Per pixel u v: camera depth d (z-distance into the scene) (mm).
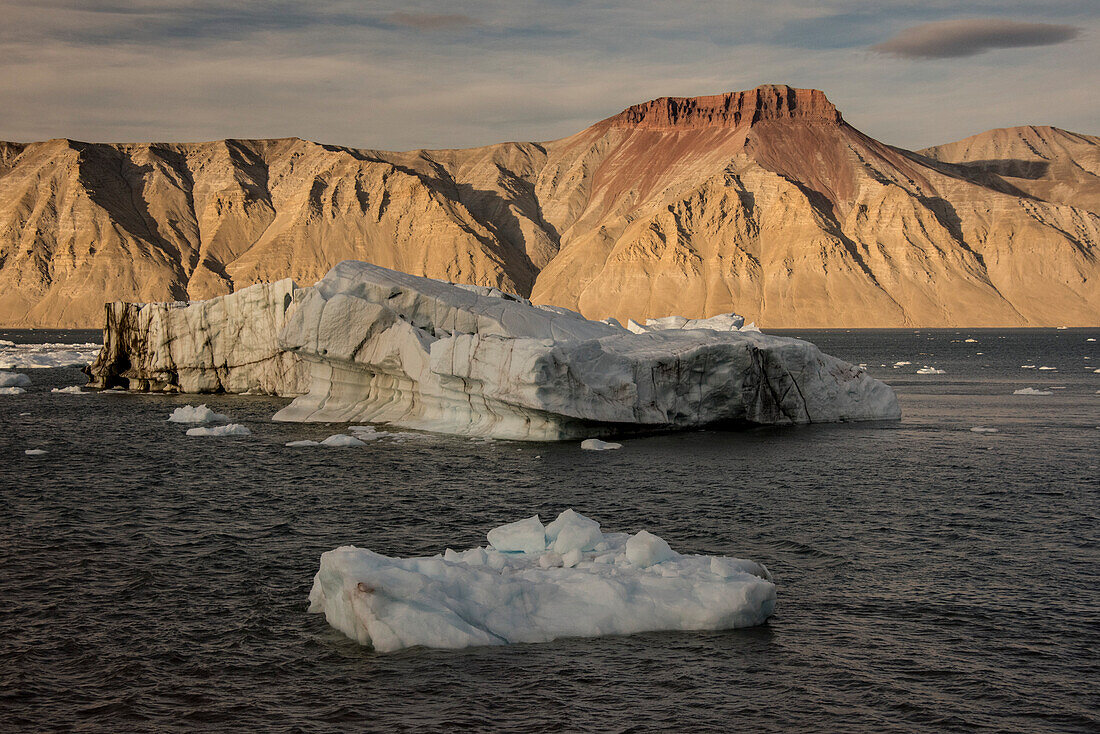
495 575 22391
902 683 19641
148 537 30547
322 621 22766
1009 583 25797
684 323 122750
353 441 49062
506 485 38719
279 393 73500
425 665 20188
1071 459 45312
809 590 25172
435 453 46281
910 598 24562
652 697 18953
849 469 42500
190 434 53281
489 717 18188
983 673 20094
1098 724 18000
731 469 42312
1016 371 114562
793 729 17828
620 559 23984
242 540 30188
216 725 17938
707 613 22094
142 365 80062
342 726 17891
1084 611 23578
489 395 49094
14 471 42469
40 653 21000
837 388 58938
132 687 19406
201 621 22812
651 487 38406
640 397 50750
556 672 19891
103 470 42625
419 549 29078
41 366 114688
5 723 17938
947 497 36719
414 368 54250
